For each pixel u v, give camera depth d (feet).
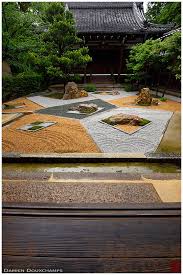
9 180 12.57
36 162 17.74
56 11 49.98
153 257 7.04
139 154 18.39
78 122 28.14
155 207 8.91
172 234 7.77
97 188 11.51
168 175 13.98
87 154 18.40
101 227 8.02
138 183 12.14
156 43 46.85
